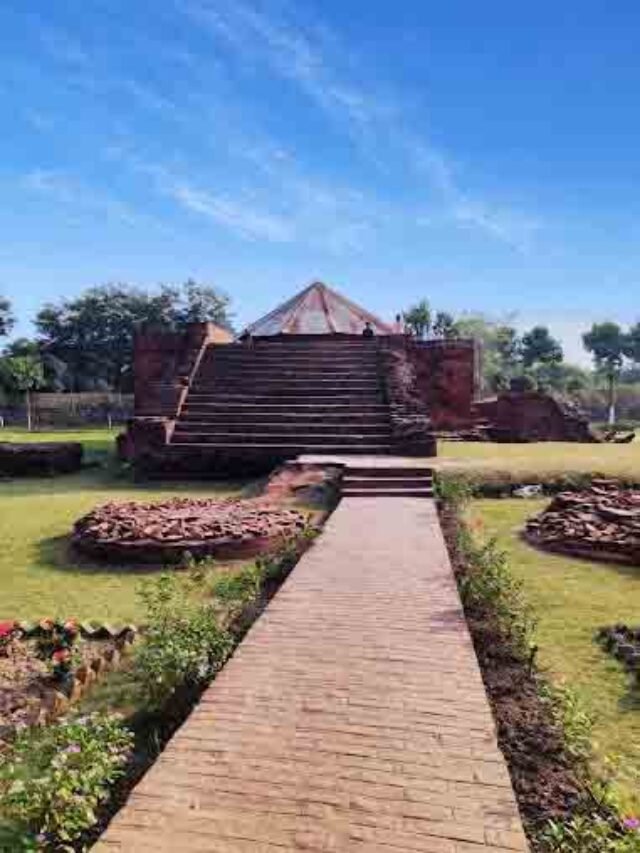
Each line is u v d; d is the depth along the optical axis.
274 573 6.42
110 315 56.91
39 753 2.86
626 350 86.69
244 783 2.66
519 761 3.01
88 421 44.09
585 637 4.96
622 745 3.33
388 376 16.52
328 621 4.66
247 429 14.86
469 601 5.32
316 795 2.57
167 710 3.69
